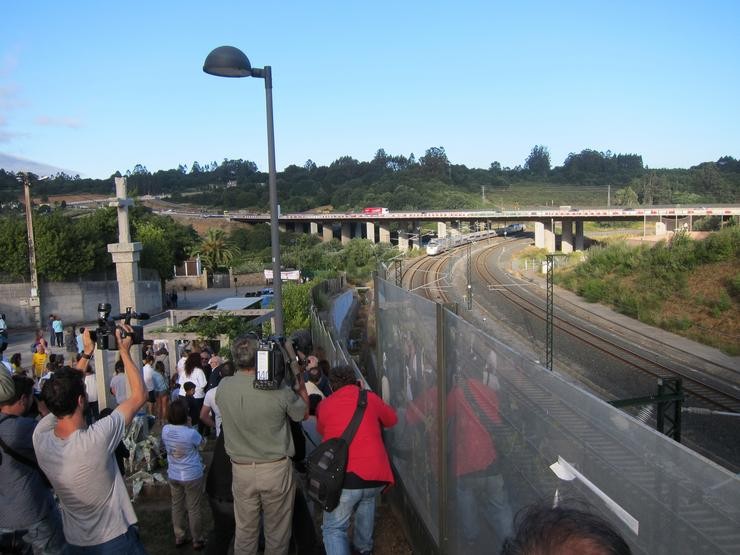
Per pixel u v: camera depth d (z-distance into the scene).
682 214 66.44
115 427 3.65
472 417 3.86
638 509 2.09
